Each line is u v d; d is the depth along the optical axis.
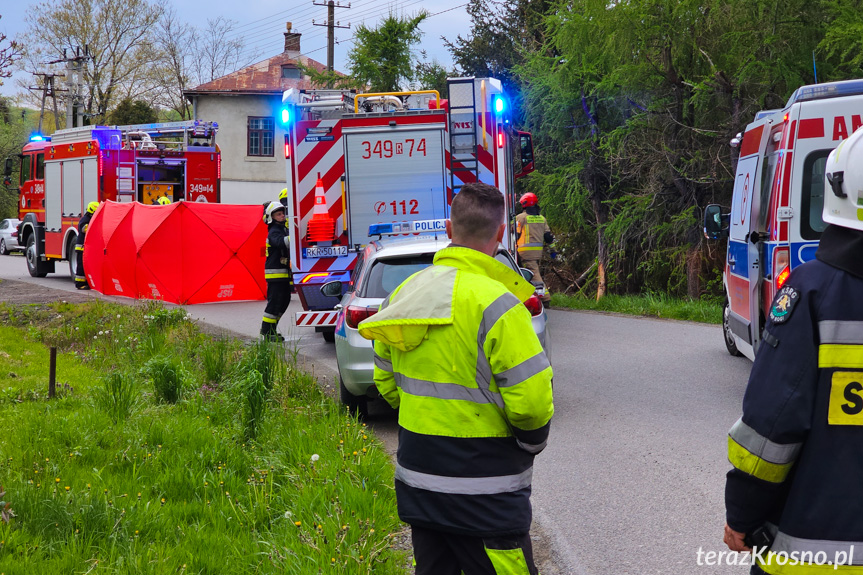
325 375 9.38
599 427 6.96
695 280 16.16
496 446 2.73
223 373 8.81
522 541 2.76
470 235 2.86
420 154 10.66
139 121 46.62
